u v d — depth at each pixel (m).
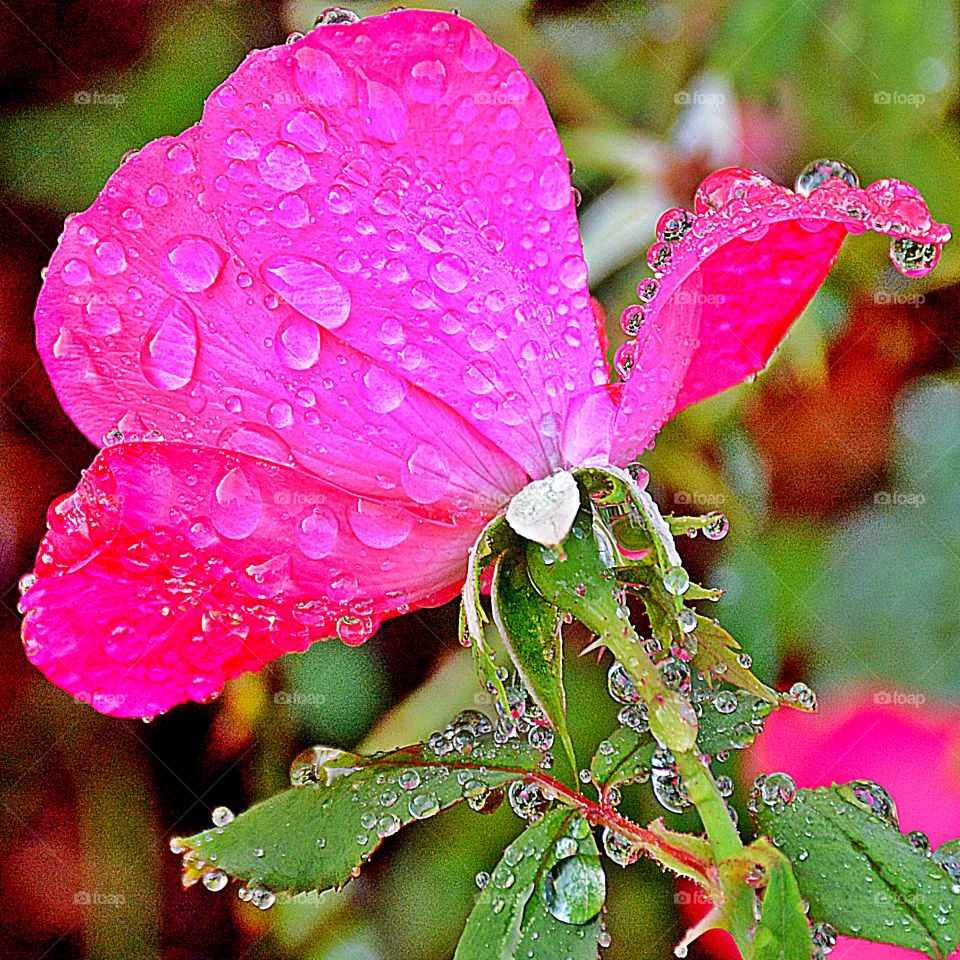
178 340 0.30
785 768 0.36
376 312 0.30
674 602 0.30
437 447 0.30
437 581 0.30
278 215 0.29
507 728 0.30
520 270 0.30
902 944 0.30
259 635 0.30
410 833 0.36
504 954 0.29
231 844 0.30
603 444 0.30
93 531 0.29
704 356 0.32
